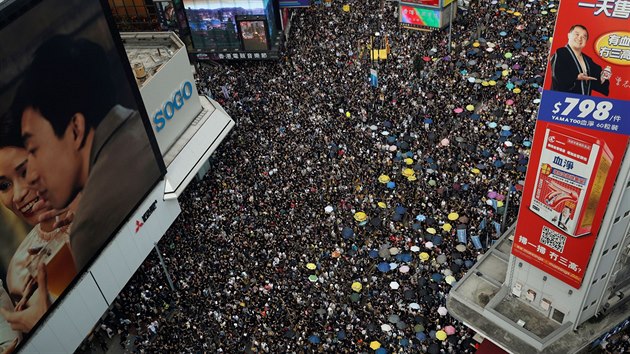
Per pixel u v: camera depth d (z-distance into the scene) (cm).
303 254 5950
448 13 9300
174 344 5294
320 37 9575
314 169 6925
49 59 4525
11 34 4169
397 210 6272
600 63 3728
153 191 6094
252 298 5581
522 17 9444
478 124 7344
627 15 3478
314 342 5122
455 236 5966
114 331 5678
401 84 8219
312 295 5559
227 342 5253
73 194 4944
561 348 4891
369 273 5831
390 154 7062
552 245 4688
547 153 4338
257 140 7481
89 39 4891
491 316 5097
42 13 4400
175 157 6681
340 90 8231
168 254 6216
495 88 7988
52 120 4634
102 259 5403
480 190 6406
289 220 6312
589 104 3925
